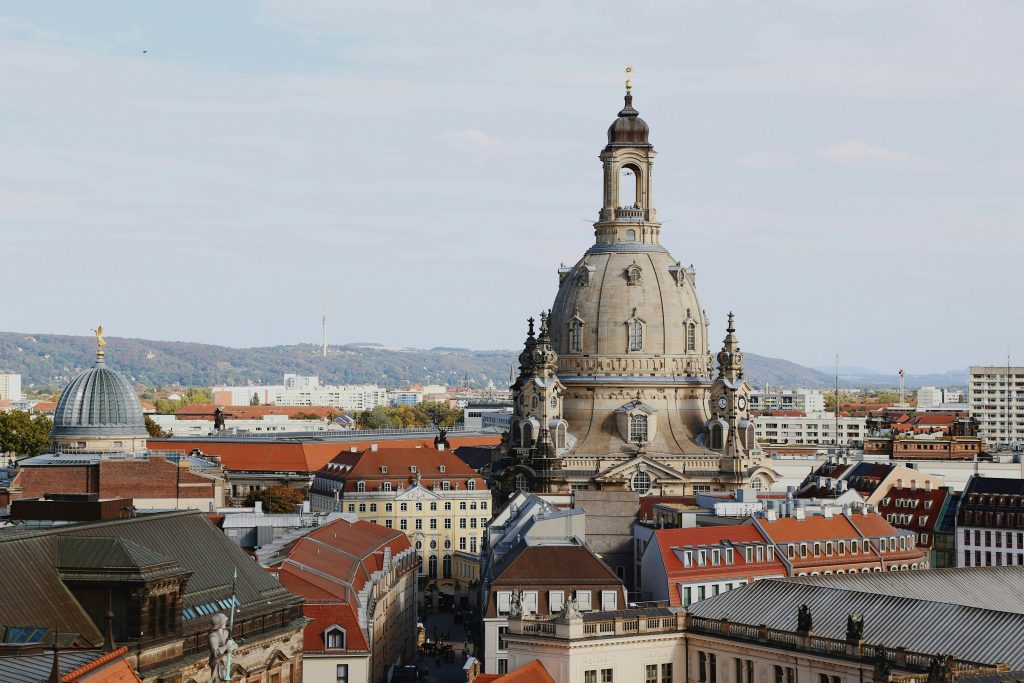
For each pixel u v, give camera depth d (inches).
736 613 7805.1
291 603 7194.9
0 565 5767.7
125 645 5846.5
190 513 7332.7
